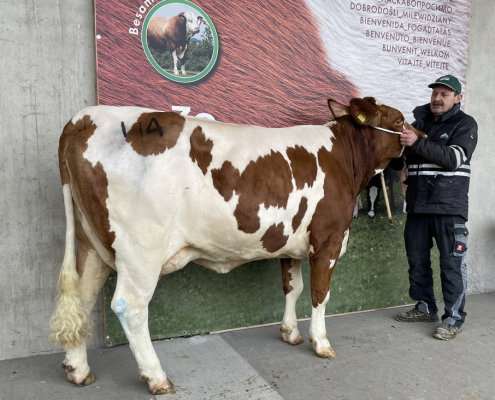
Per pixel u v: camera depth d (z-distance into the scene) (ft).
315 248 8.09
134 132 6.41
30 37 8.16
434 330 10.07
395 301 11.89
